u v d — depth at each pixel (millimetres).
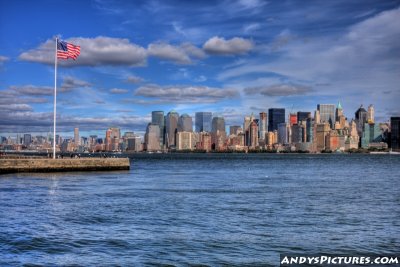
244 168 160625
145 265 25156
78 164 107000
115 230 34375
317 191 66625
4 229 34406
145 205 48594
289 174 119500
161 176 103125
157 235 32594
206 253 27688
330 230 34781
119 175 101688
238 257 26844
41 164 99562
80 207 46656
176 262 25750
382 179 98375
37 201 51344
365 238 32000
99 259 26312
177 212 43594
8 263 25484
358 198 56969
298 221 38719
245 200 53812
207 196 58156
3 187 67188
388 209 46562
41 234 32719
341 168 166125
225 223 37594
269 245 29781
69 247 29016
